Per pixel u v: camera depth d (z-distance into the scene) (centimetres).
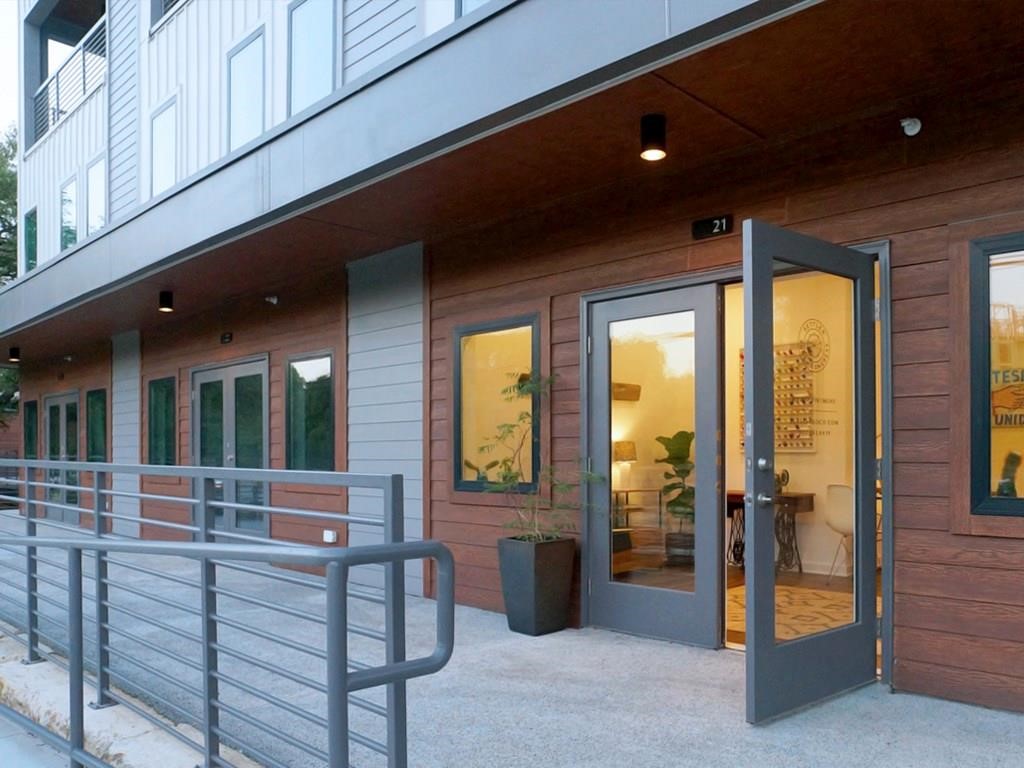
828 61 311
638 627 443
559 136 383
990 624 317
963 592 324
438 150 403
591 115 359
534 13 346
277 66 668
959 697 324
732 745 287
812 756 277
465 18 373
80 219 1020
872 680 352
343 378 655
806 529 336
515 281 517
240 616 522
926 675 333
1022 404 314
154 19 859
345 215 509
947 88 335
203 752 279
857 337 351
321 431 683
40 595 430
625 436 454
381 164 424
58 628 486
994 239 322
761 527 310
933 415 335
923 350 340
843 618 347
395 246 599
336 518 241
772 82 328
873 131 360
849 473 351
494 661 397
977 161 329
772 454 315
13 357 1229
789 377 336
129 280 687
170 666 412
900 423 345
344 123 445
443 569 211
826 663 330
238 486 786
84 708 341
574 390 480
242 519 782
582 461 471
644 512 444
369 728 316
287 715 337
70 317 862
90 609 539
